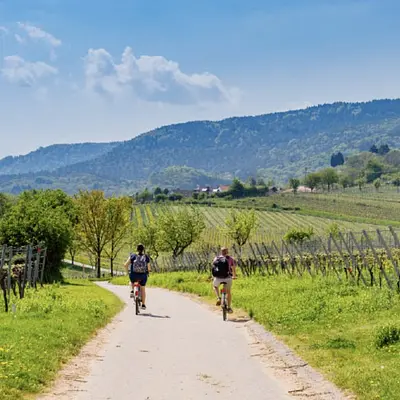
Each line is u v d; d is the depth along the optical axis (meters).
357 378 15.27
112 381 15.84
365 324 23.16
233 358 19.20
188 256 89.62
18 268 49.06
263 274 53.22
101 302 35.38
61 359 18.14
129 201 127.06
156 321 29.08
